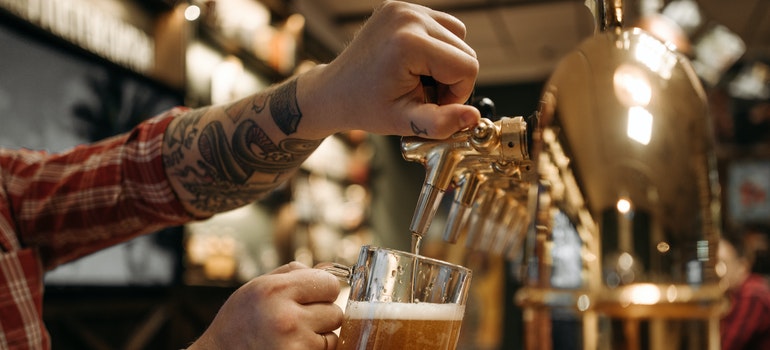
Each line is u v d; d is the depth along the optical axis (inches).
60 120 82.1
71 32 88.7
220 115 37.8
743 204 230.2
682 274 20.7
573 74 22.4
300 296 26.0
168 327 102.1
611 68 21.9
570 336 21.6
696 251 21.0
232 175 38.0
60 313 80.7
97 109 88.6
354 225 225.3
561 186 21.8
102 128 89.6
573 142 21.6
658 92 21.4
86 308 85.0
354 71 26.5
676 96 21.5
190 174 39.3
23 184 44.4
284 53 156.1
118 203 42.3
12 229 43.3
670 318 20.6
